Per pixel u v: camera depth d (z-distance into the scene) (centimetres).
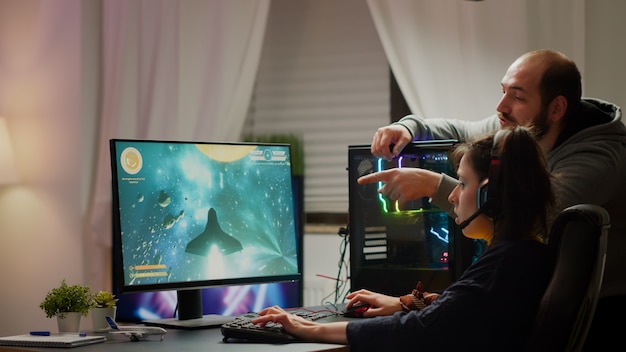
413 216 217
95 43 369
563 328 139
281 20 375
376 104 358
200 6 349
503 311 147
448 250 213
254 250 218
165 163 204
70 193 367
